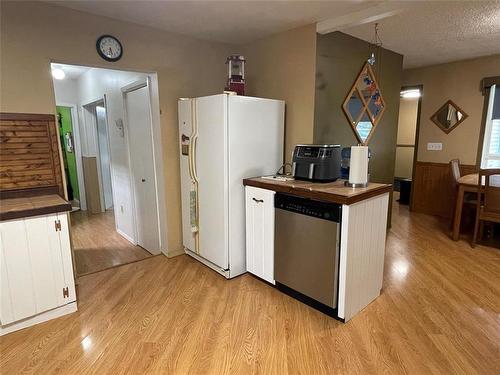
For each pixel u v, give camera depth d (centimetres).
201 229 301
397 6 234
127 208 394
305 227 223
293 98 300
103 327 213
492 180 335
